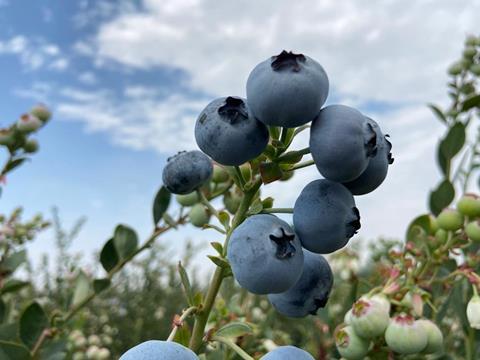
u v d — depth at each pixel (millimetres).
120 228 177
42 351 168
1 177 184
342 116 84
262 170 92
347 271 245
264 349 170
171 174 109
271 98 81
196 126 91
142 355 75
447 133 183
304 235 88
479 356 160
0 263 188
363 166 85
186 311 94
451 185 172
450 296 161
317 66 84
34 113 190
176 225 168
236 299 192
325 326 188
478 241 137
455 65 213
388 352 130
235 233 85
